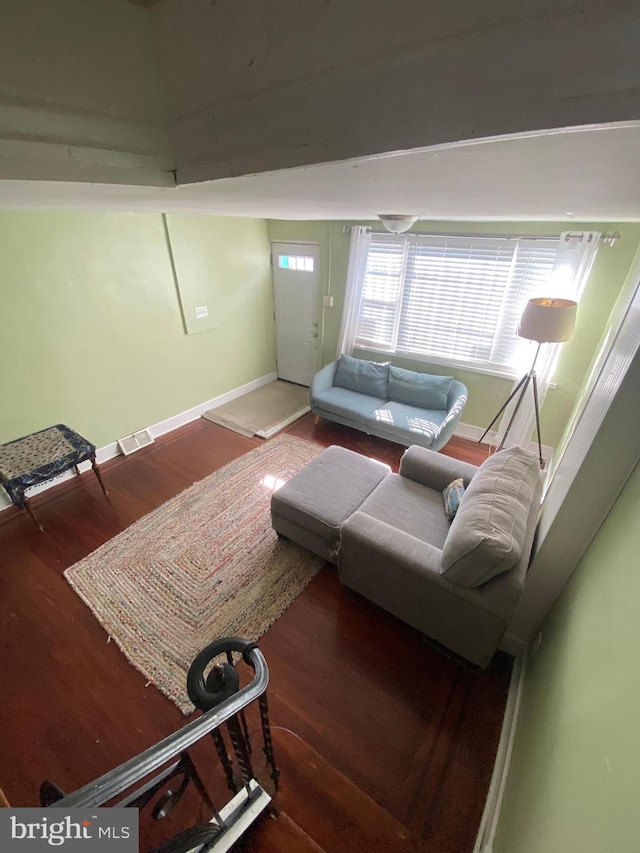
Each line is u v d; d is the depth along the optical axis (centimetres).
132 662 193
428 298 368
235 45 43
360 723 170
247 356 478
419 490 247
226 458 361
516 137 33
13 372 280
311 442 386
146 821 139
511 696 176
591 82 28
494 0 29
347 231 384
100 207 152
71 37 42
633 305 183
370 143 41
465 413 391
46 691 182
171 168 59
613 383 143
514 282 324
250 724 169
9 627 210
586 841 75
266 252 452
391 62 36
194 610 219
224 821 121
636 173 46
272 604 221
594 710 95
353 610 219
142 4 45
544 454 351
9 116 41
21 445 280
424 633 198
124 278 327
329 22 37
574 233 280
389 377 394
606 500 139
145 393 375
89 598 225
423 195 82
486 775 155
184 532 274
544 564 162
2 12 38
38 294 280
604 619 109
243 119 48
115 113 49
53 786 86
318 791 148
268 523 281
